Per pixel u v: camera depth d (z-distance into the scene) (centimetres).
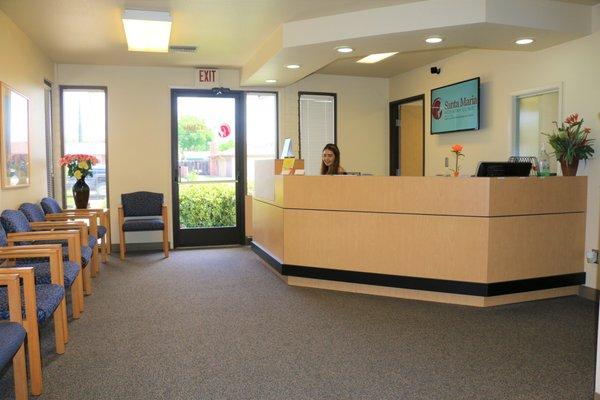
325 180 453
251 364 290
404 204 425
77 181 581
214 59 637
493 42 453
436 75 650
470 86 577
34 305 246
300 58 519
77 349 313
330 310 398
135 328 354
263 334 341
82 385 262
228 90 704
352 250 447
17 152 452
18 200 458
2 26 425
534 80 493
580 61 441
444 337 335
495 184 399
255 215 614
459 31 418
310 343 323
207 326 358
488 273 402
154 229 619
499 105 541
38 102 545
